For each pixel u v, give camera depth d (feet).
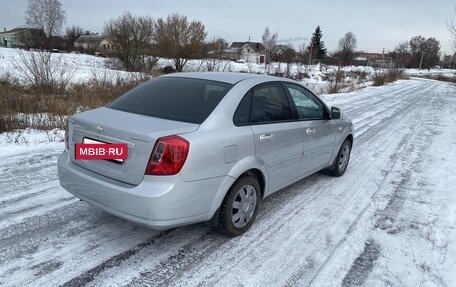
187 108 11.82
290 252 11.96
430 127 37.91
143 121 11.13
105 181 10.92
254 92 13.16
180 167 10.20
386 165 22.71
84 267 10.48
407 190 18.29
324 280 10.60
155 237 12.35
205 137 10.79
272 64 109.50
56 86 37.42
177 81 13.66
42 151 21.30
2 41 232.73
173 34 126.93
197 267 10.85
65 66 42.65
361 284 10.51
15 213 13.38
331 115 17.74
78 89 37.65
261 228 13.46
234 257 11.49
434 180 20.01
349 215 14.99
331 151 18.34
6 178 16.74
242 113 12.36
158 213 10.12
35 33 165.89
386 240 13.04
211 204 11.28
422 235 13.48
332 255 11.91
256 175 13.23
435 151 26.91
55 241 11.70
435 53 351.25
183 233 12.74
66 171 11.93
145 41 116.47
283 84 15.01
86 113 12.26
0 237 11.69
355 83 104.88
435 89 106.63
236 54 222.48
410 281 10.71
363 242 12.84
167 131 10.44
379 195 17.43
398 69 165.48
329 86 75.92
